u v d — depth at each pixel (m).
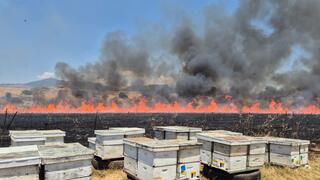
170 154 7.25
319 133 28.75
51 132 10.08
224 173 9.02
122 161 10.50
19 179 5.43
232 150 8.62
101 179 9.30
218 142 9.07
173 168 7.31
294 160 11.05
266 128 31.80
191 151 7.65
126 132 10.74
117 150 10.50
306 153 11.81
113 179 9.30
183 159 7.50
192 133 11.54
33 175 5.61
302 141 11.38
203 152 9.80
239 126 36.31
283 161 11.12
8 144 14.70
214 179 9.37
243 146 8.89
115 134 10.45
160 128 12.09
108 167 10.36
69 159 6.17
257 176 9.15
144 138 8.73
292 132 28.36
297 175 10.26
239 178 8.71
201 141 9.91
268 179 9.66
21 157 5.51
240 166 8.81
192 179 7.67
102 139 10.21
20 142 8.81
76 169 6.33
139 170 7.68
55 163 6.00
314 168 11.51
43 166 5.91
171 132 11.38
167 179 7.20
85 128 32.34
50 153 6.22
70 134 23.94
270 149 11.60
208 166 9.68
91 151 6.58
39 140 9.12
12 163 5.32
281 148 11.22
